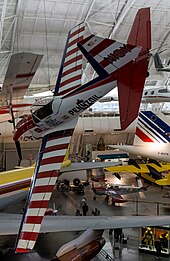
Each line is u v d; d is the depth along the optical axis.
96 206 19.52
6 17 19.11
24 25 20.70
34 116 8.14
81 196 21.80
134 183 24.98
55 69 25.25
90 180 25.92
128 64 6.68
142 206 19.42
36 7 19.44
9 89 10.02
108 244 13.98
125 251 13.43
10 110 11.06
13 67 8.43
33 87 22.47
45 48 23.23
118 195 19.91
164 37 23.34
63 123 7.85
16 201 14.44
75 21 21.05
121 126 6.86
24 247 6.04
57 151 7.50
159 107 32.16
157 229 13.03
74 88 7.48
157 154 16.31
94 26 22.02
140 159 29.75
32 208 6.55
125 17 21.34
